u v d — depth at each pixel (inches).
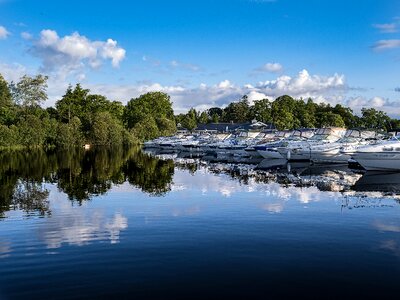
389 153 1005.2
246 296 280.1
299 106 5280.5
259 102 5428.2
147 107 4335.6
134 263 341.4
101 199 644.1
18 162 1400.1
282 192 705.6
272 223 474.6
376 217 502.6
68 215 523.2
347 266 332.8
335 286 295.0
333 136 1485.0
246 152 1649.9
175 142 2411.4
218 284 298.8
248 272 321.1
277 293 284.4
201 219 497.0
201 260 347.9
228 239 409.4
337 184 812.6
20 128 2495.1
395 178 919.0
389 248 378.6
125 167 1225.4
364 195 669.3
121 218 505.4
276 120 4653.1
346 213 526.3
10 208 569.6
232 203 602.2
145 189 753.0
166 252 369.7
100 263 341.7
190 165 1305.4
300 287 293.6
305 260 346.9
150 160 1534.2
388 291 286.7
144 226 464.4
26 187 778.8
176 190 739.4
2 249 378.9
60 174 1013.8
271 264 338.0
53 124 2773.1
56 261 346.3
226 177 951.6
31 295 281.3
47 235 426.3
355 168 1139.9
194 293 284.5
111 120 3144.7
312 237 415.2
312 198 641.0
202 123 5689.0
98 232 438.9
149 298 276.8
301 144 1423.5
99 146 2952.8
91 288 292.5
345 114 4953.3
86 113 3422.7
